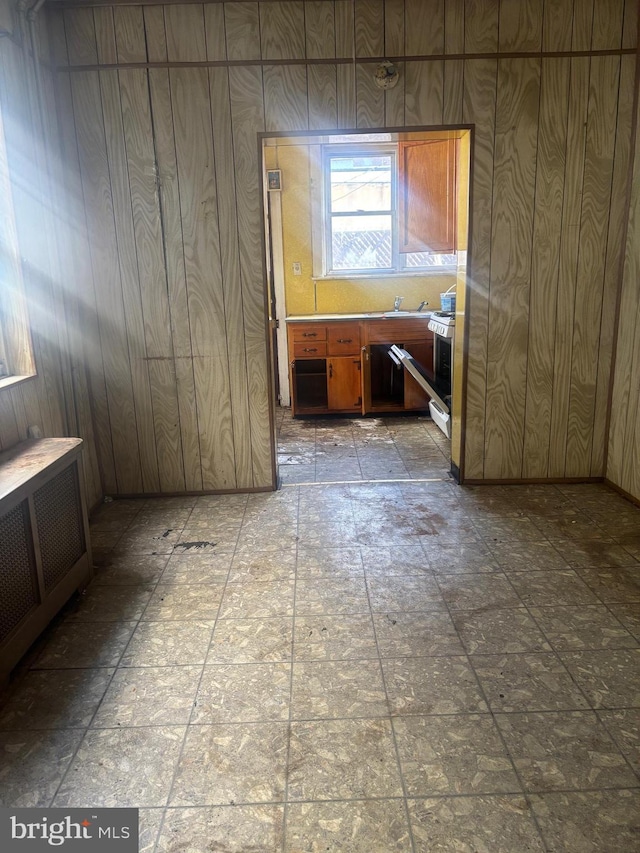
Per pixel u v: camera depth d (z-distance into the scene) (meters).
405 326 5.36
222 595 2.63
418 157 4.74
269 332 3.61
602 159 3.37
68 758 1.77
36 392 2.92
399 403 5.66
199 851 1.48
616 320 3.57
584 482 3.81
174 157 3.34
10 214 2.74
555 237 3.47
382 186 5.66
